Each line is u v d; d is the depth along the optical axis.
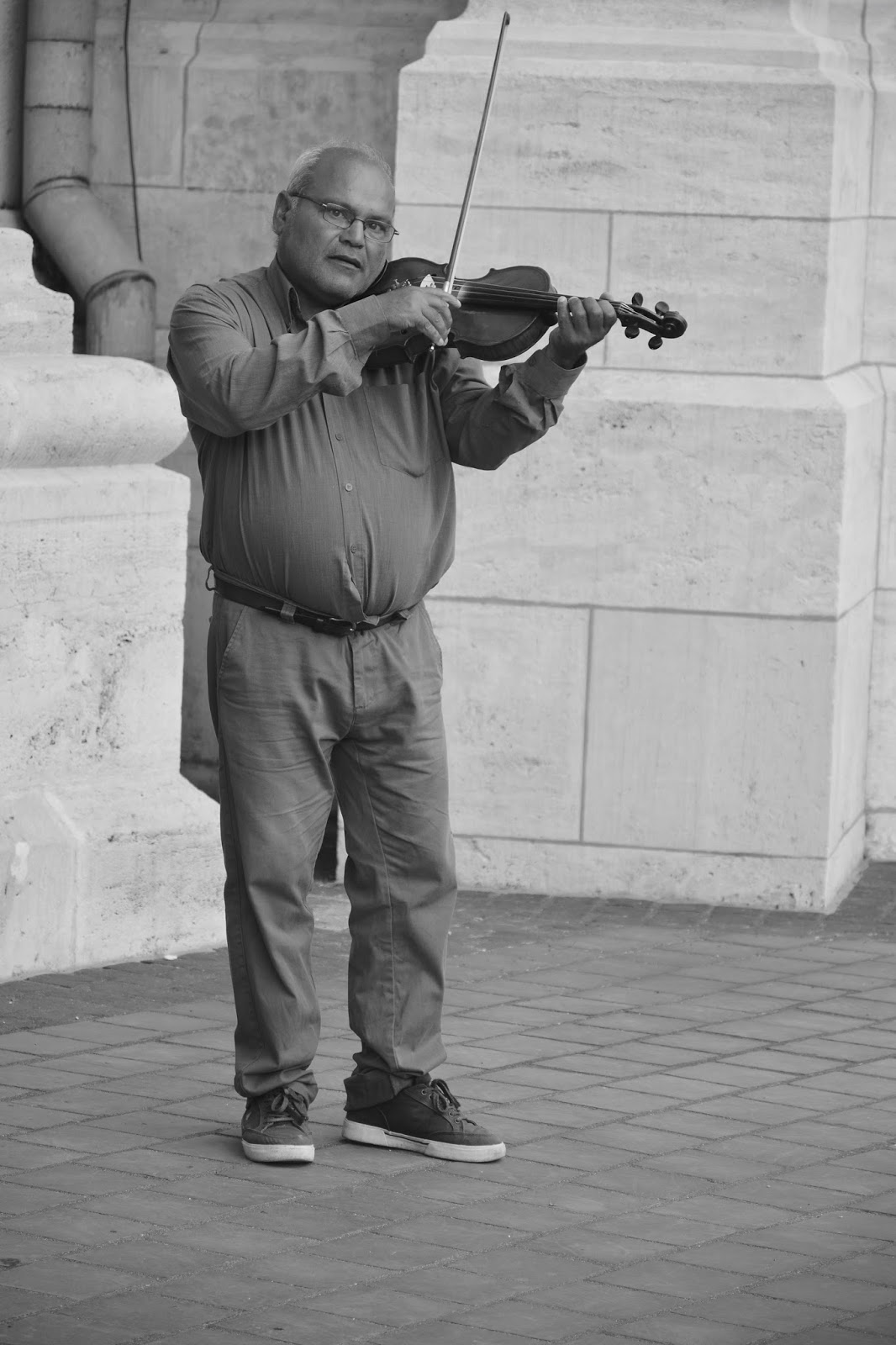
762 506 13.18
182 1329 6.95
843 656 13.44
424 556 8.54
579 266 13.38
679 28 13.35
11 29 15.24
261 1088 8.68
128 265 15.19
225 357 8.09
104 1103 9.34
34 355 11.72
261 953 8.61
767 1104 9.59
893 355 14.46
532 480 13.38
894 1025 10.95
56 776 11.63
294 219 8.39
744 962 12.16
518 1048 10.34
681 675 13.38
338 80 15.02
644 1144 9.00
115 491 11.67
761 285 13.18
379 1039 8.82
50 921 11.43
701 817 13.45
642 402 13.20
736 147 13.11
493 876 13.70
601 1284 7.46
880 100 14.13
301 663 8.44
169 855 11.92
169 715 12.20
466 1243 7.82
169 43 15.30
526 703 13.55
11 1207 8.03
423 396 8.59
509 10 13.56
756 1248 7.84
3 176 15.36
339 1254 7.67
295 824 8.55
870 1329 7.11
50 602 11.44
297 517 8.30
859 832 14.55
